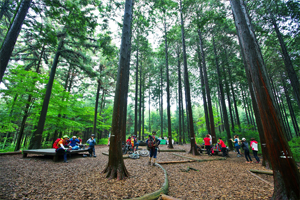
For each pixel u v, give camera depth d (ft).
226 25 42.16
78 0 27.63
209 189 13.15
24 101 35.88
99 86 62.18
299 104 29.81
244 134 39.70
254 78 10.81
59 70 60.13
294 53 37.11
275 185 9.36
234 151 41.32
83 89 69.72
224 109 44.62
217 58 46.47
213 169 20.58
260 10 32.65
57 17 26.68
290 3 27.94
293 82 30.53
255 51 11.09
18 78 34.99
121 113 15.92
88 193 10.53
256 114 24.11
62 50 38.86
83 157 26.73
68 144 25.63
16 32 15.17
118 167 14.46
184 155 32.14
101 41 33.37
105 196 10.10
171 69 74.13
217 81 44.62
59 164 20.22
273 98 9.97
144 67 70.54
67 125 46.24
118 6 28.07
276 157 9.30
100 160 23.68
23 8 16.08
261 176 17.37
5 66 13.88
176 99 100.17
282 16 30.63
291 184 8.59
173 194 12.06
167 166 21.65
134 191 11.15
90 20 27.99
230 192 12.37
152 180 13.84
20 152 29.14
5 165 18.21
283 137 9.27
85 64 42.78
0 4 24.04
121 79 16.37
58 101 39.96
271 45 39.68
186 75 38.27
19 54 40.22
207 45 48.62
